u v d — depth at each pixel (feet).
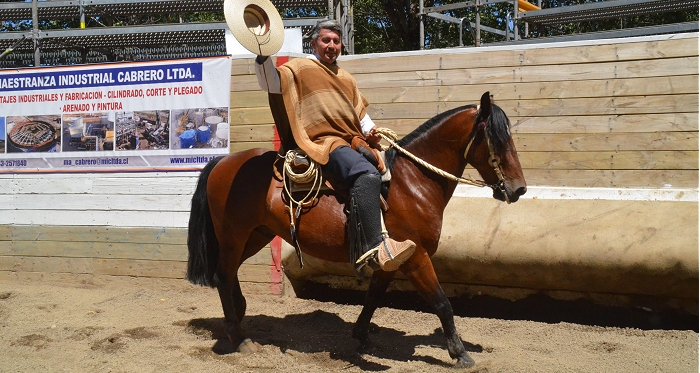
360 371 13.11
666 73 17.33
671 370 12.99
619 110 17.74
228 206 14.44
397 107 19.38
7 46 32.07
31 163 21.99
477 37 32.60
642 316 16.70
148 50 34.14
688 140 17.15
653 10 31.76
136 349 14.55
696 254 15.17
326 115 13.15
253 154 14.83
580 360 13.67
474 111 13.30
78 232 21.71
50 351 14.38
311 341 15.39
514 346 14.87
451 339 13.17
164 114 20.84
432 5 50.90
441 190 13.47
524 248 16.72
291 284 20.22
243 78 20.25
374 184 12.49
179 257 20.93
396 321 17.31
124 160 21.25
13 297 19.61
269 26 12.55
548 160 18.34
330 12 26.48
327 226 13.26
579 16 33.40
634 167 17.62
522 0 36.55
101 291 20.59
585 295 17.24
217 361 13.80
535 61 18.39
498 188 13.04
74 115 21.57
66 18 33.24
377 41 54.44
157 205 21.04
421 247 13.14
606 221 16.52
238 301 15.52
